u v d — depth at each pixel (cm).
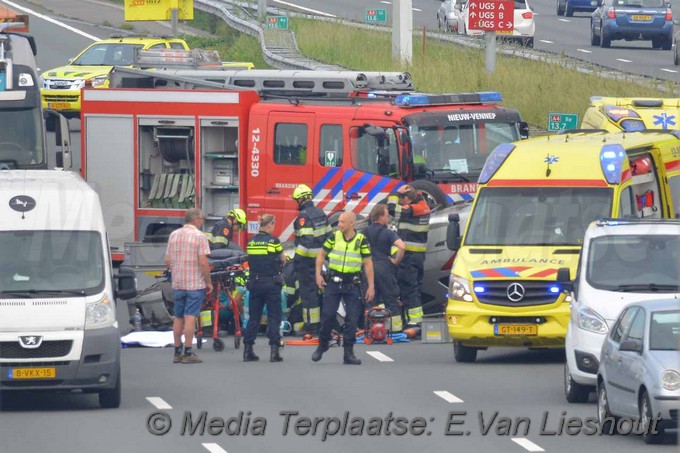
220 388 5306
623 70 12875
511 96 11475
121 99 8362
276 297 5947
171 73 9044
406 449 4244
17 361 4825
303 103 8012
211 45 16475
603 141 6556
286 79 8681
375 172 7619
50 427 4609
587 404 4972
